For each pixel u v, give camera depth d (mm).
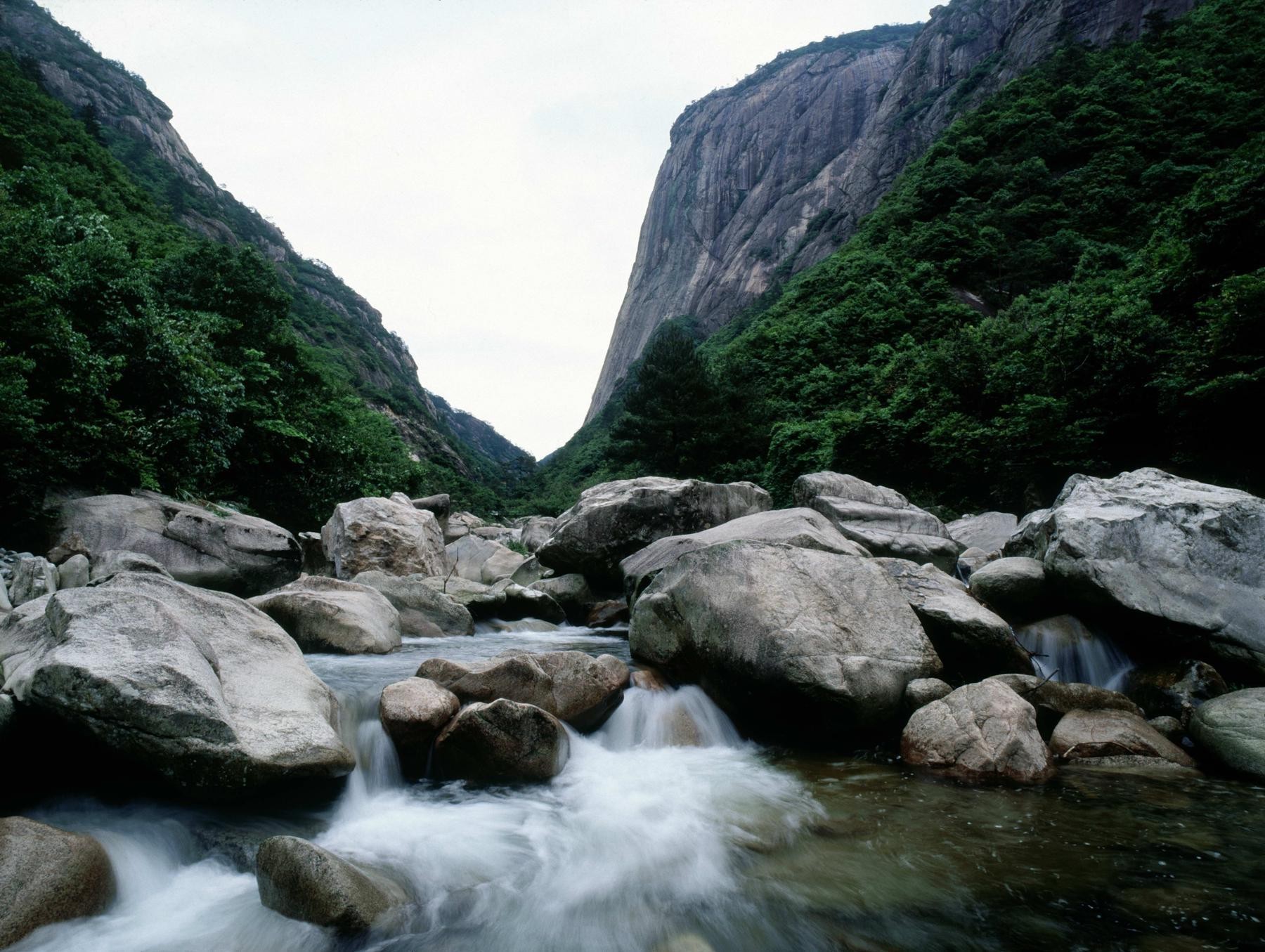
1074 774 5375
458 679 5859
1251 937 3205
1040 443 18844
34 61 57062
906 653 6352
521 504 64250
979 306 38188
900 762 5730
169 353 14109
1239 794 4918
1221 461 15531
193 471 14461
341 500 21375
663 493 14125
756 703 6273
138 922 3387
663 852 4219
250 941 3275
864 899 3617
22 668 4281
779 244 104000
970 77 77875
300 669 5352
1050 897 3580
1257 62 45312
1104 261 36094
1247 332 14297
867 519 13930
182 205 73062
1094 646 7336
